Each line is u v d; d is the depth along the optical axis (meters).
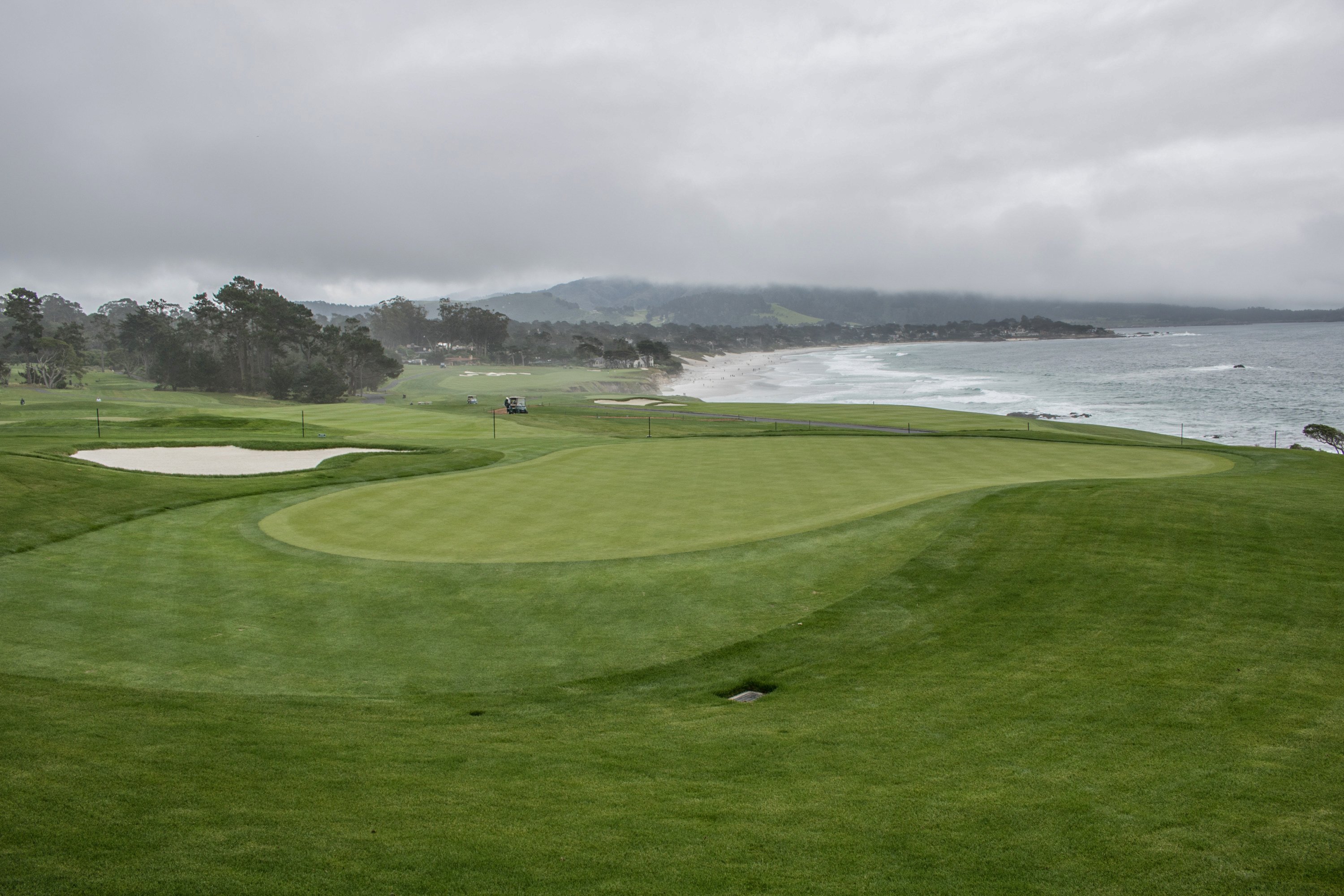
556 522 24.67
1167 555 19.00
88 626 16.03
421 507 26.89
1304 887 7.05
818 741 10.81
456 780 9.38
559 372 198.25
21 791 8.29
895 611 16.73
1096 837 7.97
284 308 152.12
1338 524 20.97
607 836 7.92
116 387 144.25
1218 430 84.62
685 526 23.98
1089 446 44.06
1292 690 12.04
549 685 13.72
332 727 11.30
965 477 32.94
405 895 6.67
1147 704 11.69
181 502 27.20
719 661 14.69
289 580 19.06
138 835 7.50
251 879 6.81
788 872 7.28
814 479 32.34
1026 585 17.62
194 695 12.63
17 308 140.62
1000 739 10.68
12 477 27.03
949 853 7.67
